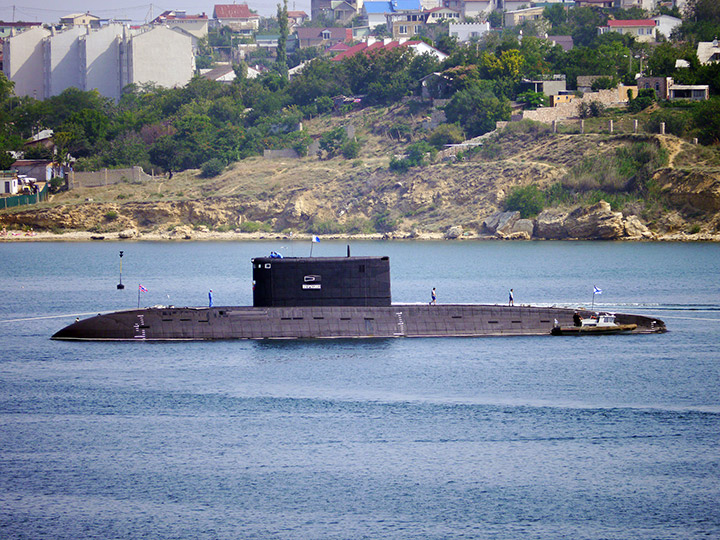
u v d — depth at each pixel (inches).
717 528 6983.3
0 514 7140.8
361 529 6934.1
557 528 6968.5
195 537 6801.2
